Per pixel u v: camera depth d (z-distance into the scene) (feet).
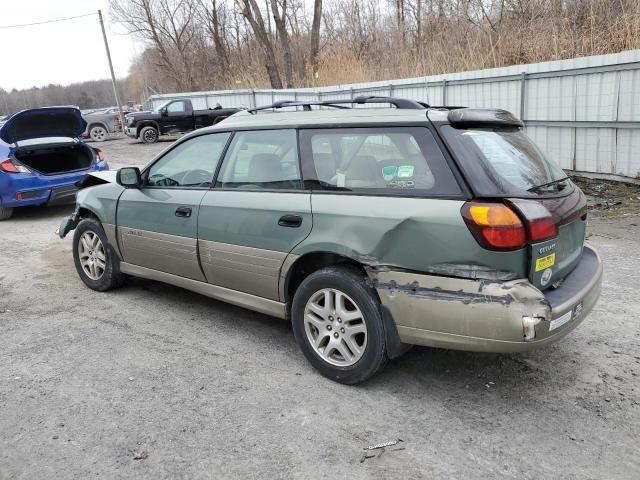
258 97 75.61
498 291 8.46
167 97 83.71
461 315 8.74
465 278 8.75
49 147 27.89
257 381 10.76
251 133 12.14
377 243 9.52
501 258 8.49
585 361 11.22
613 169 28.53
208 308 14.92
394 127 9.93
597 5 36.78
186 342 12.70
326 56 66.39
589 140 29.45
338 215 10.09
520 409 9.57
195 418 9.49
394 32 63.36
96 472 8.14
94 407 9.91
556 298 9.18
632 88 26.66
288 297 11.43
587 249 11.59
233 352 12.11
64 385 10.73
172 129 71.92
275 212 11.08
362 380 10.23
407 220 9.20
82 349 12.39
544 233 8.76
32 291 16.70
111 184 15.80
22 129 28.17
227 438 8.89
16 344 12.73
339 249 9.99
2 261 20.36
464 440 8.72
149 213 14.06
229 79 97.66
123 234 15.02
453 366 11.21
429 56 49.19
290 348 12.28
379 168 9.98
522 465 8.09
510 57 40.06
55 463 8.37
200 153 13.21
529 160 10.23
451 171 9.11
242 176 12.12
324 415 9.50
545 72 30.94
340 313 10.32
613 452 8.34
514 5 43.86
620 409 9.48
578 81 29.27
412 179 9.50
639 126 26.68
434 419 9.33
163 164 14.10
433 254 8.97
